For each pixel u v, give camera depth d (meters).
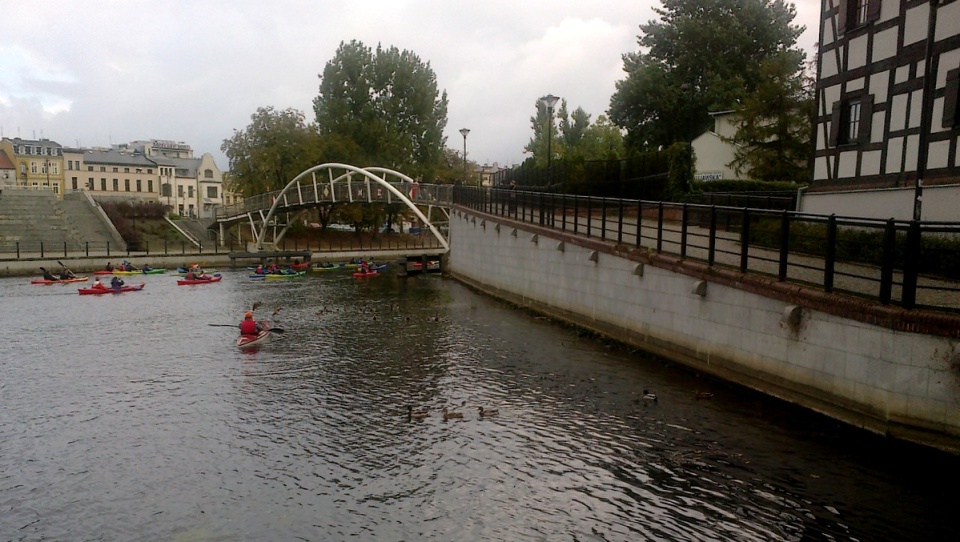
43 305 33.91
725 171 40.34
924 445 11.23
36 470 12.44
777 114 35.81
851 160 21.34
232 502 10.95
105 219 65.62
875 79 20.19
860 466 11.53
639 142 52.38
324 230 80.31
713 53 49.66
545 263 29.11
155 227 72.25
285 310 31.94
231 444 13.54
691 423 13.94
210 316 30.33
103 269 51.88
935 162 17.69
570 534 9.60
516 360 20.14
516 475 11.64
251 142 75.56
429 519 10.16
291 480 11.72
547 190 43.16
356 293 39.06
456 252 48.44
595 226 25.84
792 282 14.56
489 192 39.50
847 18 21.36
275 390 17.42
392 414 15.18
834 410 13.08
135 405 16.34
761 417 14.17
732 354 16.41
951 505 10.13
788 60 39.97
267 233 79.06
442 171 85.56
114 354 22.14
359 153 77.56
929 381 11.20
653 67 49.59
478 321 27.81
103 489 11.58
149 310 32.22
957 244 12.18
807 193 23.58
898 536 9.28
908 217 18.47
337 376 18.73
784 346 14.51
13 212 64.19
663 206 19.81
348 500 10.88
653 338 20.22
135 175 110.88
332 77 80.50
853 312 12.45
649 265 20.20
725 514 10.04
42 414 15.73
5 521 10.49
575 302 26.05
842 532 9.41
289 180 74.19
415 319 28.61
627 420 14.27
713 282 17.02
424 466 12.16
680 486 11.02
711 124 48.25
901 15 19.03
